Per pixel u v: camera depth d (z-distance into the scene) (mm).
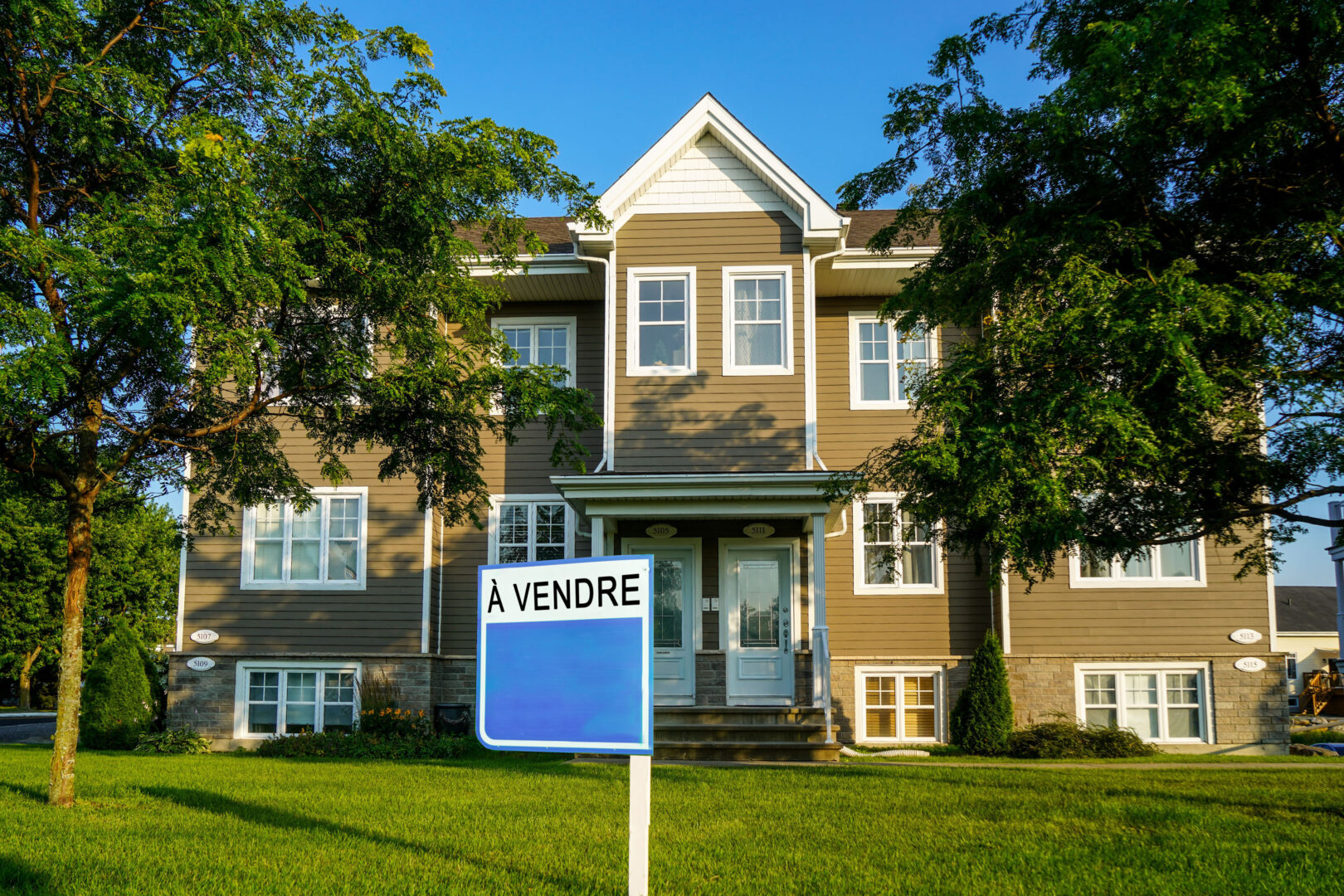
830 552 19469
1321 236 8719
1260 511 10125
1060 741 16906
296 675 19156
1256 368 9133
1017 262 10297
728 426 17547
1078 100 9375
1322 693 44156
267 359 10953
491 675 5641
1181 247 10156
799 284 17891
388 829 8781
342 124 10375
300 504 13328
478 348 12570
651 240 18156
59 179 11086
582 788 11656
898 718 19000
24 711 43312
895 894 6562
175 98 11086
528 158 11258
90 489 10523
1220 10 8148
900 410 19641
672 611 18375
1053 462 9172
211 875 6891
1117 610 18516
